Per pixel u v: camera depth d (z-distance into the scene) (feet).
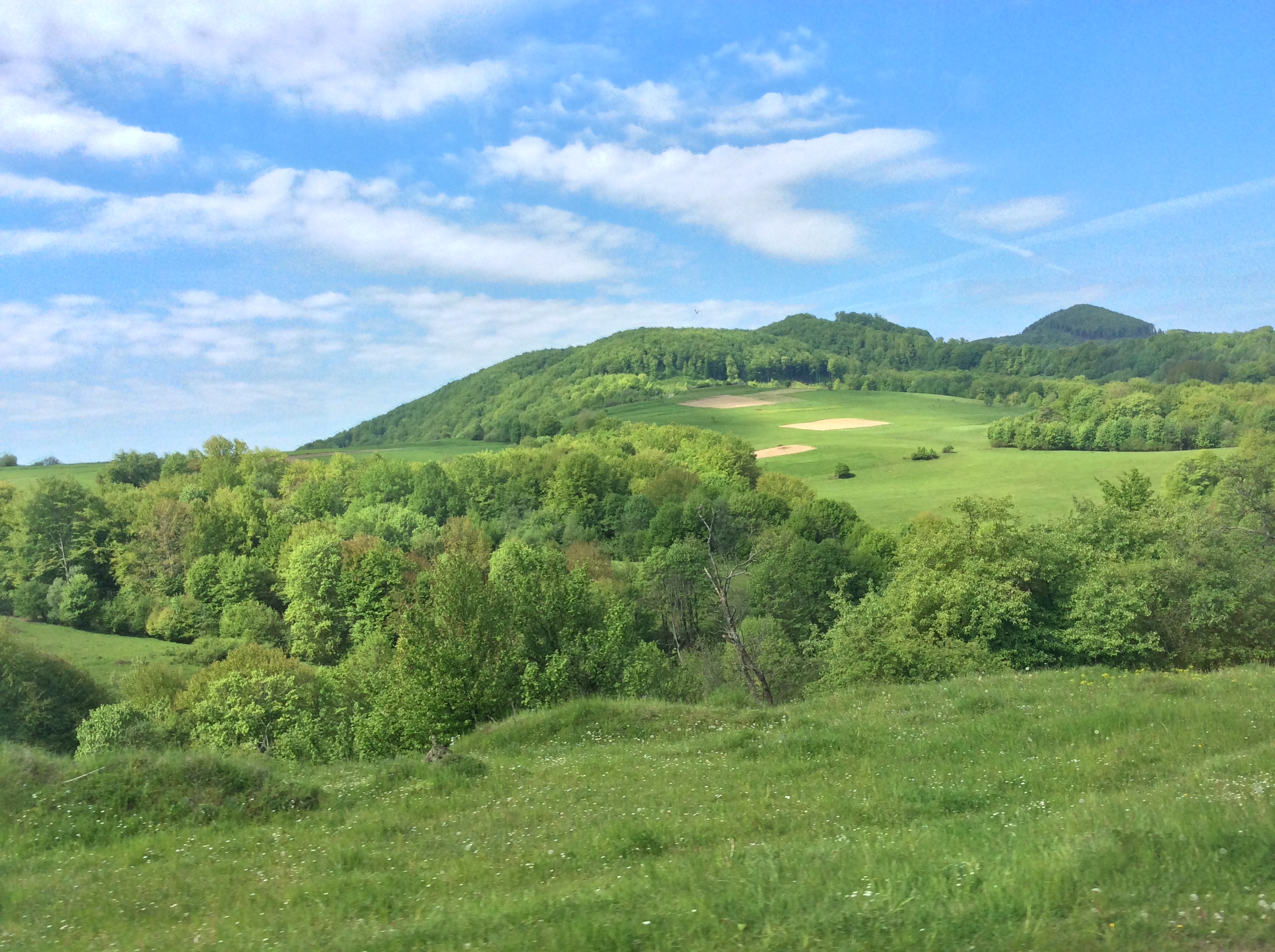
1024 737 48.62
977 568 105.81
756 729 57.21
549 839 33.88
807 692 100.53
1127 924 18.80
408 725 78.38
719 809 37.70
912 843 27.94
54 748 148.56
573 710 63.67
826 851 27.37
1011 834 28.07
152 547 290.56
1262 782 31.24
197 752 46.42
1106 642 96.58
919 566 111.55
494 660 81.30
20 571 279.90
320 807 43.04
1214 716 48.16
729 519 271.08
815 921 20.12
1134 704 53.21
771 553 221.46
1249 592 99.55
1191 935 18.34
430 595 86.12
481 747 60.49
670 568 210.59
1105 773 39.17
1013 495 311.88
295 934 23.56
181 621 253.24
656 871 26.89
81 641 226.79
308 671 173.99
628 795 41.73
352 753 108.17
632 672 89.04
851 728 53.83
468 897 26.50
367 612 236.02
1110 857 22.77
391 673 88.74
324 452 552.41
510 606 89.76
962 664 89.97
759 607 202.49
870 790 39.81
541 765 51.01
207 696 153.79
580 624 92.99
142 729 134.31
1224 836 23.80
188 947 23.16
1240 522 127.95
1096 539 122.72
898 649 92.94
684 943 19.81
